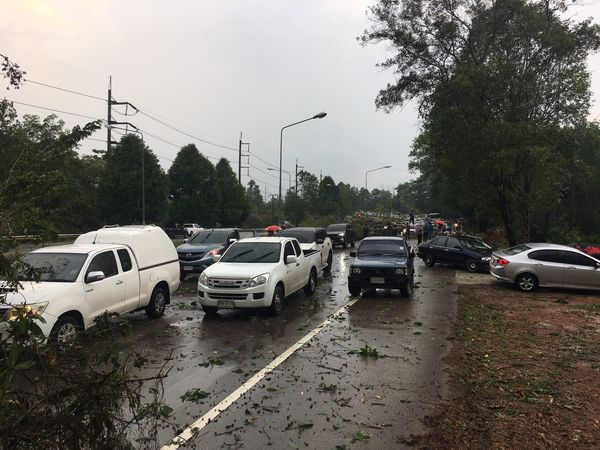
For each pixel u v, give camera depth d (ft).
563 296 43.39
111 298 26.89
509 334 28.02
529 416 16.05
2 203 10.78
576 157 79.10
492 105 63.16
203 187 172.04
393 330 28.78
